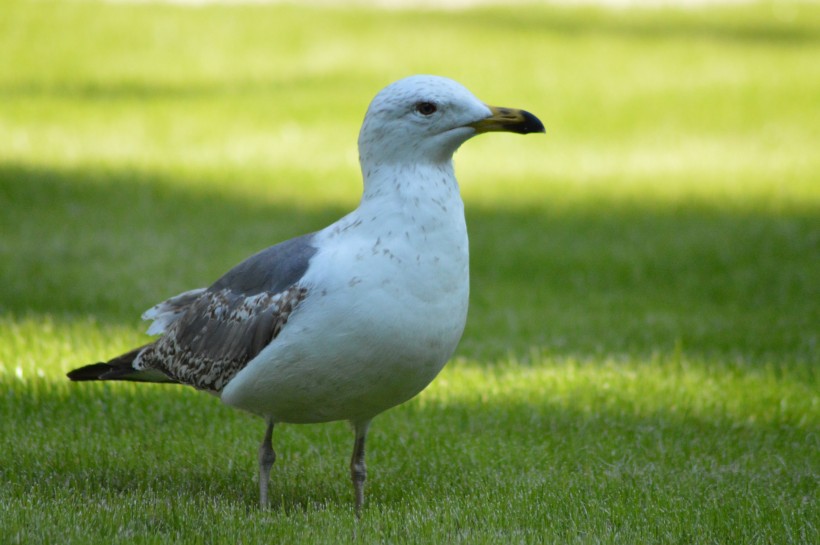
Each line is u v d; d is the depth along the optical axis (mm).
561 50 33281
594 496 8008
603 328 13922
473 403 10773
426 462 9211
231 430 9852
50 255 16562
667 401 10820
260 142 24828
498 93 29031
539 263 17281
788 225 19281
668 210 20484
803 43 34344
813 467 9109
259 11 37031
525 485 8375
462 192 21609
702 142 25234
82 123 25844
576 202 21000
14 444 9070
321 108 27438
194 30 34750
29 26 34156
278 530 7023
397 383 7383
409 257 7129
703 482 8516
